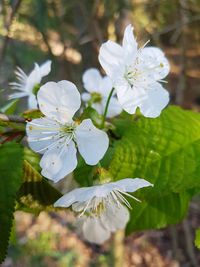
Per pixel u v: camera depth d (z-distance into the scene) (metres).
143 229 0.07
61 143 0.06
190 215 0.28
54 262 0.28
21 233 0.29
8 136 0.06
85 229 0.08
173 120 0.06
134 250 0.29
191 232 0.27
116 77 0.06
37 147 0.06
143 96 0.06
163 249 0.28
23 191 0.06
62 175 0.06
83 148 0.06
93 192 0.06
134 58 0.06
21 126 0.06
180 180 0.06
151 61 0.07
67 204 0.06
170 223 0.07
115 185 0.06
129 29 0.07
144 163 0.06
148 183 0.05
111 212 0.07
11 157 0.05
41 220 0.30
